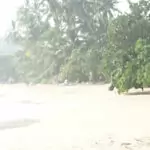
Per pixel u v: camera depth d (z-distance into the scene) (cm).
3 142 1057
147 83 2514
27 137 1125
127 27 3228
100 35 6091
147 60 2534
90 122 1384
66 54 6384
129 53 2747
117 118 1450
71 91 3700
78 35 6388
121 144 952
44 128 1295
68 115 1639
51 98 2798
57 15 6431
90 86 4700
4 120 1559
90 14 6272
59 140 1050
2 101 2666
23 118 1606
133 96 2492
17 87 5703
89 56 5506
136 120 1370
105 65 2989
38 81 6706
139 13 3769
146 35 3338
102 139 1034
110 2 6169
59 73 6347
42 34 6625
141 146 920
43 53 6600
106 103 2112
